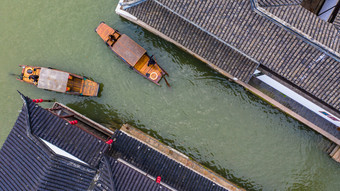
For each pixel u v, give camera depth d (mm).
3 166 16531
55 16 23078
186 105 22562
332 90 15203
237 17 15000
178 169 18172
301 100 18922
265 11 14023
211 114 22422
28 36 23234
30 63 23078
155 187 15406
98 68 22766
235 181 22203
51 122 16484
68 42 22953
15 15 23375
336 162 21359
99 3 22797
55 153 15711
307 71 15180
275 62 15516
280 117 21859
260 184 22109
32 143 16125
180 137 22578
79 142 16641
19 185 15922
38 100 20094
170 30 18250
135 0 17141
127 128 22109
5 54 23266
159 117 22656
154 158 18297
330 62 14477
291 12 14883
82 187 16297
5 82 23141
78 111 22984
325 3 19406
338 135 20203
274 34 14797
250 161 22172
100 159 16594
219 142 22359
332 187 21594
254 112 22125
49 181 15445
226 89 22266
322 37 14609
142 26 22172
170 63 22594
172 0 15578
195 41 18078
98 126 21391
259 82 20625
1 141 22953
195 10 15438
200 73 22422
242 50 15703
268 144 22094
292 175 21984
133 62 20219
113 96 22797
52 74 20344
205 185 17953
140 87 22641
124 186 15227
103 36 21375
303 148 21812
